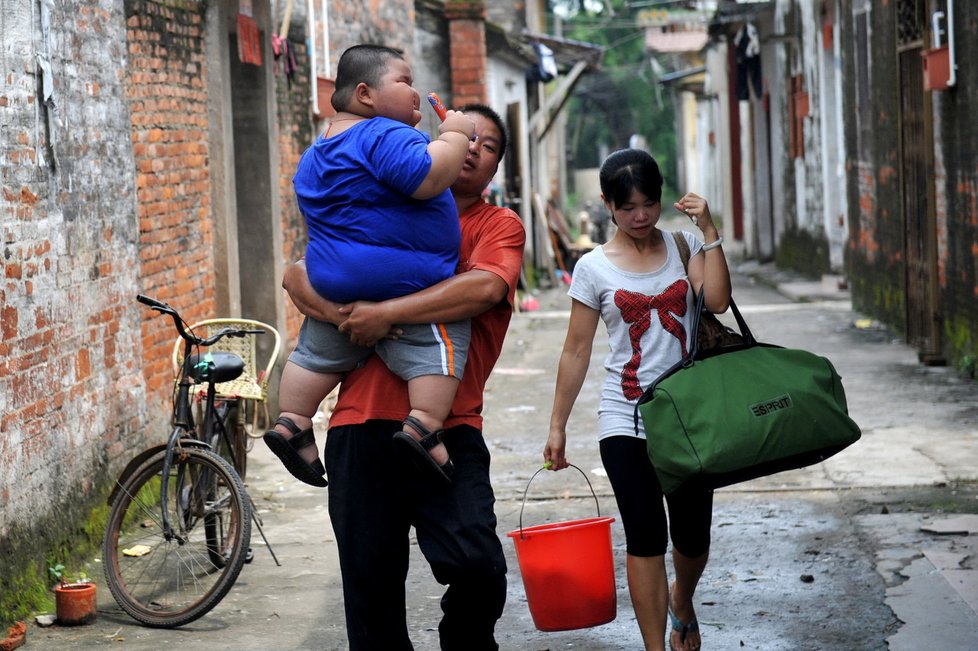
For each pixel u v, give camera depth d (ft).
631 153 15.06
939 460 26.61
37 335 19.93
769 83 81.15
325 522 24.44
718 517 23.36
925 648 16.48
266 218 34.73
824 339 45.57
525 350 48.62
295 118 38.27
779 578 19.70
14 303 19.03
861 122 50.96
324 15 39.04
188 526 20.43
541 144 97.35
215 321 24.56
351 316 12.67
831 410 14.23
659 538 14.92
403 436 12.52
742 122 91.09
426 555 13.24
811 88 67.15
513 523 23.90
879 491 24.58
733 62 94.27
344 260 12.67
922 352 38.96
